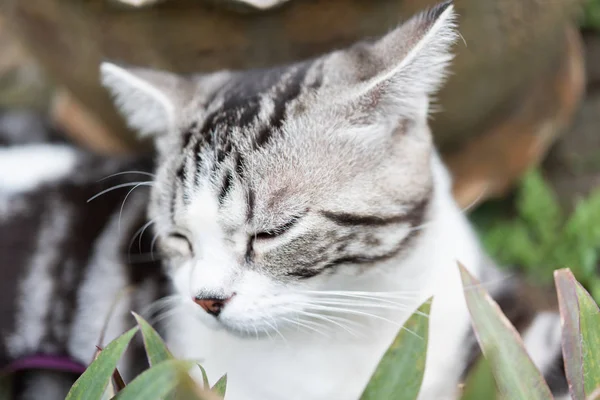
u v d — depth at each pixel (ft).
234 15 1.97
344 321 1.73
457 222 1.85
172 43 2.03
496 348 1.49
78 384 1.49
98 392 1.48
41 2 2.08
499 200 2.56
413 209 1.72
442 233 1.78
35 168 2.10
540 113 2.40
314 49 2.03
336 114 1.68
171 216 1.72
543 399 1.49
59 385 2.01
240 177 1.65
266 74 1.79
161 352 1.51
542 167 2.74
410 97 1.69
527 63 2.20
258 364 1.78
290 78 1.74
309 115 1.68
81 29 2.08
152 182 1.80
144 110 1.84
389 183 1.69
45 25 2.13
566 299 1.52
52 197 2.06
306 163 1.66
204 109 1.75
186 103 1.79
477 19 2.02
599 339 1.51
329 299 1.68
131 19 2.01
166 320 1.87
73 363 1.95
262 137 1.67
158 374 1.42
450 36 1.67
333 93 1.69
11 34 2.69
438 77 1.70
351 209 1.66
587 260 2.33
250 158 1.66
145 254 1.96
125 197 1.96
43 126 2.67
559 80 2.40
